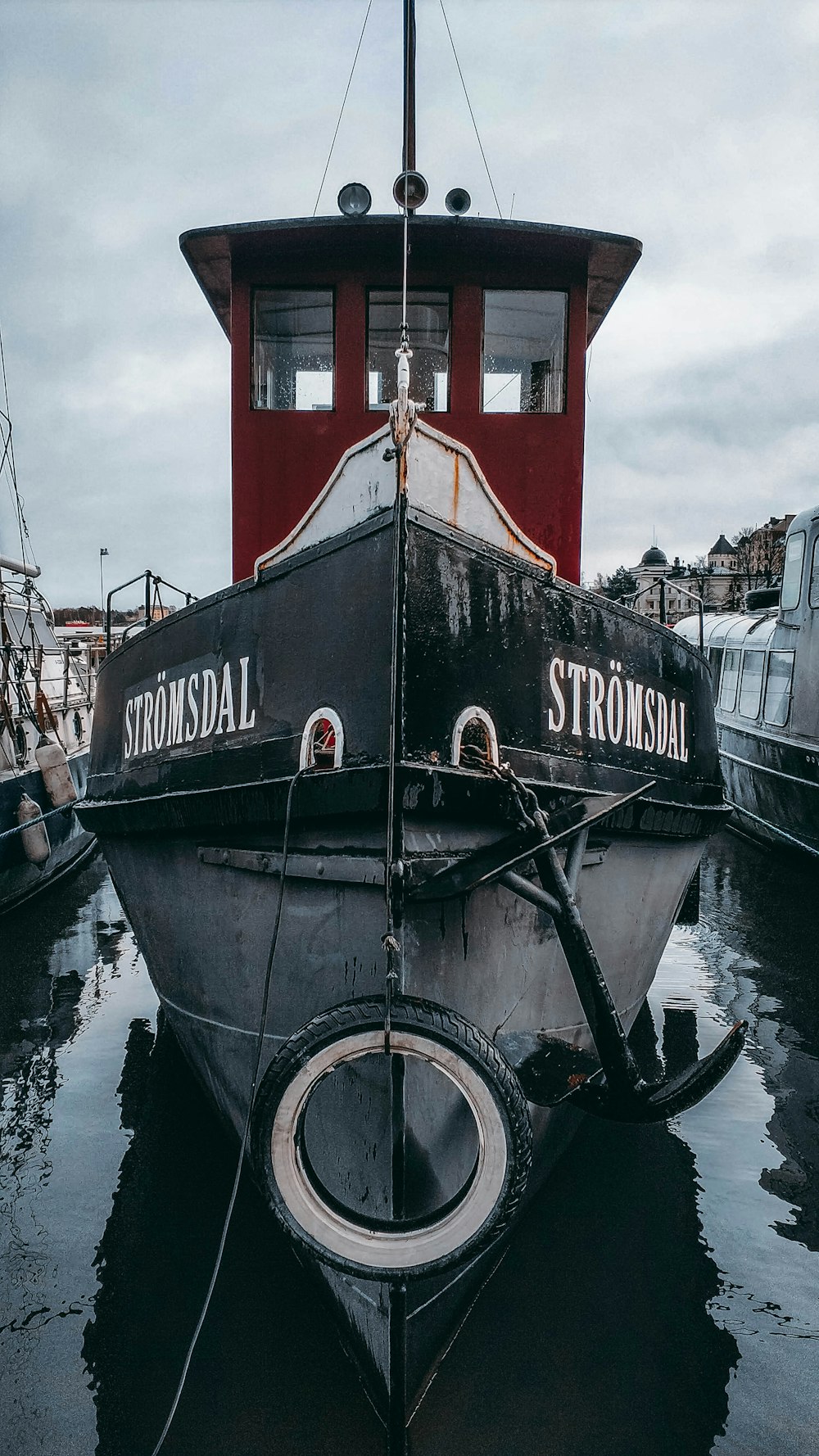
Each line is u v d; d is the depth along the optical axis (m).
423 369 6.15
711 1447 3.46
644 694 4.82
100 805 5.71
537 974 4.11
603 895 4.54
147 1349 3.95
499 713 3.80
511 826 3.76
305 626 3.81
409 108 6.75
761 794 13.89
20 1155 5.54
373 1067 3.54
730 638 16.42
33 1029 7.57
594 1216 4.88
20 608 12.86
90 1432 3.54
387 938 3.24
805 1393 3.71
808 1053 7.02
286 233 5.89
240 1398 3.70
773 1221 4.86
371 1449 3.47
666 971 8.90
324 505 3.91
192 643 4.60
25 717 12.34
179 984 4.85
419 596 3.44
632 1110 3.59
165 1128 5.87
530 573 3.95
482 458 6.11
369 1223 3.24
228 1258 4.55
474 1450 3.45
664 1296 4.27
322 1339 4.02
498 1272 4.42
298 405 6.20
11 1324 4.09
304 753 3.75
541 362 6.17
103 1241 4.69
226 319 7.52
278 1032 4.03
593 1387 3.74
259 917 4.05
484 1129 3.11
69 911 11.33
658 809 4.84
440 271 6.01
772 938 9.92
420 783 3.40
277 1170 3.17
